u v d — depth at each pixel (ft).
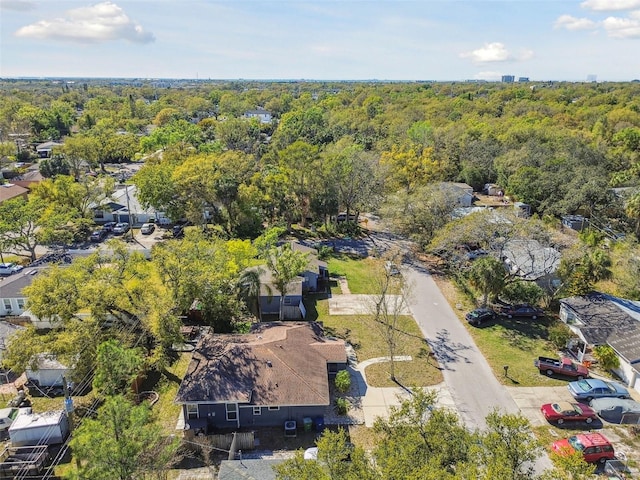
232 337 97.60
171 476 70.28
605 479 69.00
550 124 311.06
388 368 98.48
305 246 156.25
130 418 56.80
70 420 77.56
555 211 194.90
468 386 92.58
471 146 272.10
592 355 102.73
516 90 493.36
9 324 105.29
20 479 69.92
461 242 136.46
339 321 119.03
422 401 58.90
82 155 259.19
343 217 209.15
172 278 95.50
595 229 176.14
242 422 81.76
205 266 101.60
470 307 127.85
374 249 174.09
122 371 71.51
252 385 82.17
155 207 179.63
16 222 147.54
